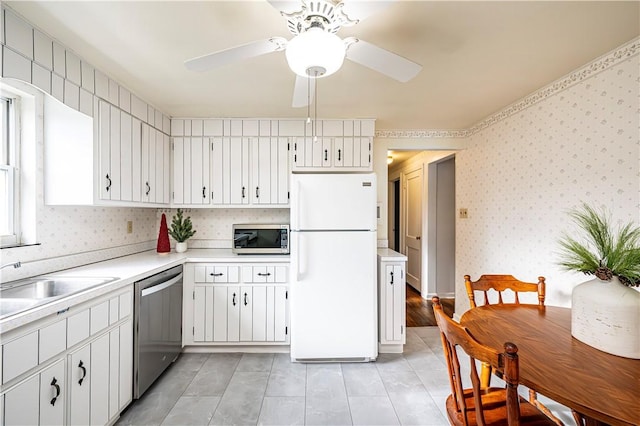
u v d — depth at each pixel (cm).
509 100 246
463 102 251
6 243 171
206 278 263
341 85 216
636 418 79
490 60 181
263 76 204
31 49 150
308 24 120
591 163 182
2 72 138
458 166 346
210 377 226
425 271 448
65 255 204
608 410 82
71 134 188
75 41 163
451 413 127
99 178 195
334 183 245
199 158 296
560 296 206
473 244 314
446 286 450
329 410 189
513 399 93
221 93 233
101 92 197
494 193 279
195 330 263
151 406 191
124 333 179
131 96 230
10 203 174
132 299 188
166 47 169
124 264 224
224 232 329
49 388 128
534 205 229
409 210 520
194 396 202
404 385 217
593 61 181
